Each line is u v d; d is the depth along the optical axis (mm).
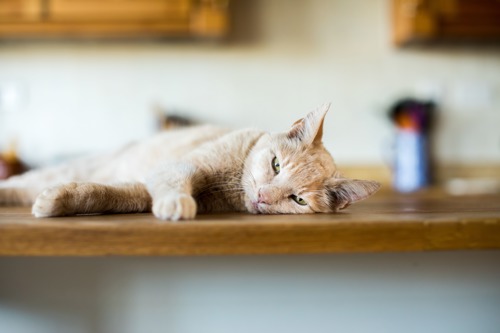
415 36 2139
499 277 930
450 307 932
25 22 1949
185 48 2326
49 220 699
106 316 917
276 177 1043
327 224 661
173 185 868
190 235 640
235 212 1036
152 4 1952
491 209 968
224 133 1281
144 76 2326
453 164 2432
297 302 921
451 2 2076
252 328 922
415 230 675
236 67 2344
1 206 1137
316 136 1107
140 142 1413
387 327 931
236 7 2320
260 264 916
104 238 632
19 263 906
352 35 2373
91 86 2318
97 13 1947
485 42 2338
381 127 2387
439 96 2420
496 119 2439
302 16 2346
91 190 829
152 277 915
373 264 923
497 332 932
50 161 2232
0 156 2121
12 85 2289
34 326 917
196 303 917
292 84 2359
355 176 2332
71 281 913
